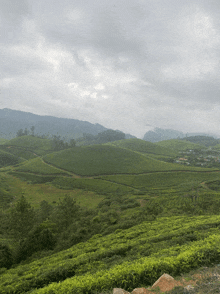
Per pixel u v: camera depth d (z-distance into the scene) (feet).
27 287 38.11
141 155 575.38
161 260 31.71
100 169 458.50
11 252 78.79
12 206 240.32
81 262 45.09
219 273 26.91
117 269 31.73
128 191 331.98
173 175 400.26
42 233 90.27
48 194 328.49
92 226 112.78
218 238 40.57
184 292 23.02
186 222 85.92
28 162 549.13
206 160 619.26
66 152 578.66
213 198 168.45
